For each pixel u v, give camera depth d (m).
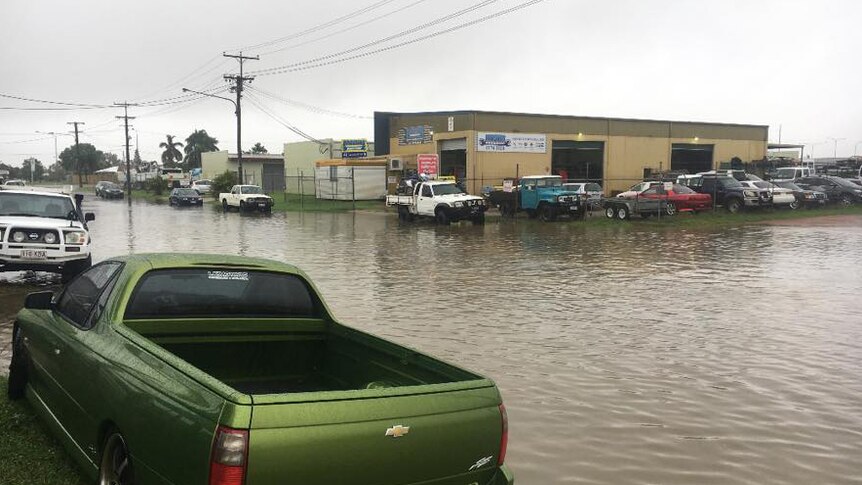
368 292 13.13
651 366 8.09
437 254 19.89
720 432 6.04
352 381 4.72
